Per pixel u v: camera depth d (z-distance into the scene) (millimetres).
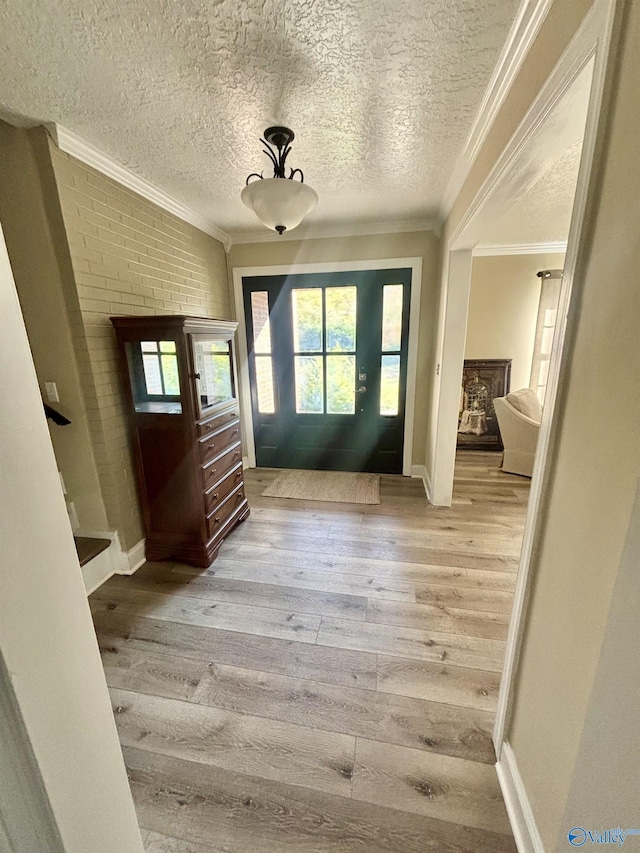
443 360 2672
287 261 3293
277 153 1838
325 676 1438
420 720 1267
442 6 1053
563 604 786
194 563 2160
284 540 2434
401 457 3578
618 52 604
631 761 568
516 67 1205
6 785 479
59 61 1223
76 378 1848
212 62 1247
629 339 577
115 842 639
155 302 2330
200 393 2068
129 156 1855
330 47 1189
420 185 2271
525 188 1444
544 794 851
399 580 2008
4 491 442
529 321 4125
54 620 513
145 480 2104
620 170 606
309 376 3555
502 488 3283
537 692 906
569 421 774
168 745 1205
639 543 539
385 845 957
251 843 967
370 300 3268
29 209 1662
